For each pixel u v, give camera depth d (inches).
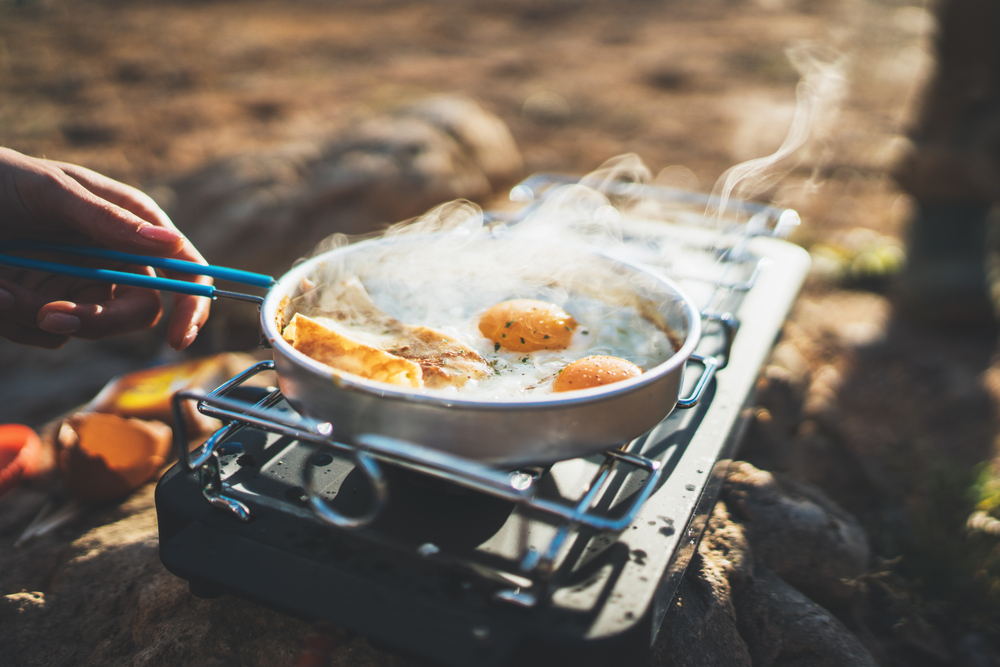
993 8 117.8
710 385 53.5
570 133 221.8
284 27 334.6
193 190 122.1
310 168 130.2
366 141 137.4
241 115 220.2
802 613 51.3
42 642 48.2
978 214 136.0
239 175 123.4
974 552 74.8
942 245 137.6
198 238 117.3
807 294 149.3
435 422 33.8
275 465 43.7
